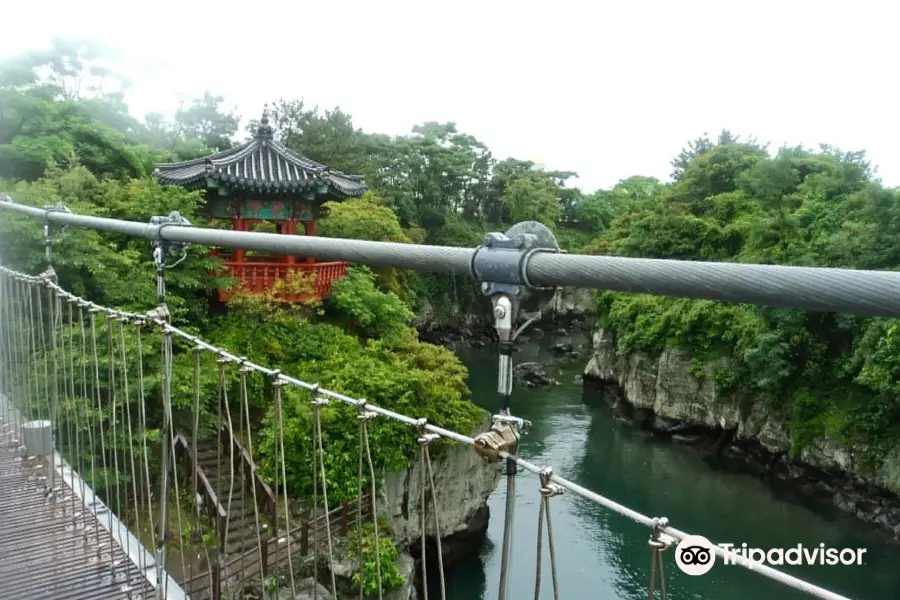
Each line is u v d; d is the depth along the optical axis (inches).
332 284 711.7
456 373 665.0
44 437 247.3
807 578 605.3
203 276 599.2
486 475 590.6
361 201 952.3
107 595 173.5
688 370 994.7
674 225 1179.3
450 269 82.0
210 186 636.1
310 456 445.1
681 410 1003.9
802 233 971.3
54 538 199.3
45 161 660.7
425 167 1605.6
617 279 64.7
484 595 545.6
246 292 625.9
